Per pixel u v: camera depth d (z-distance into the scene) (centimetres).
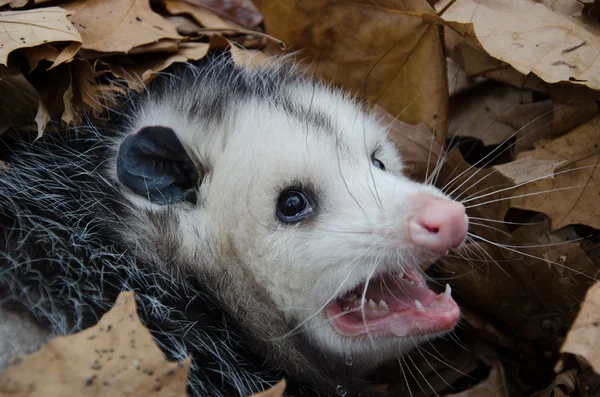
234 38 35
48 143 28
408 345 26
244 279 25
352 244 24
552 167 30
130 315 21
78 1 31
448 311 25
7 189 27
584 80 29
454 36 34
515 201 30
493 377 30
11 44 26
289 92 28
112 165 27
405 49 34
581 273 29
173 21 35
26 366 20
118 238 26
